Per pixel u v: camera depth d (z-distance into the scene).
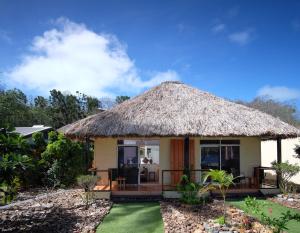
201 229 8.94
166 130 13.85
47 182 18.58
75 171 19.33
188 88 17.75
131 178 15.77
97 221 10.25
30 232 9.06
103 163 15.95
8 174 8.91
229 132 13.95
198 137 14.52
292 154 18.42
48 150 18.88
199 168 15.91
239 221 9.45
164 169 15.98
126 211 11.84
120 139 15.91
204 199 13.06
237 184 15.59
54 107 51.25
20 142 9.59
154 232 9.09
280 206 12.34
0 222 10.18
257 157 16.28
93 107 54.06
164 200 13.65
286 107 44.97
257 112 16.11
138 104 16.20
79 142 20.02
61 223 10.00
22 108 40.59
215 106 16.00
